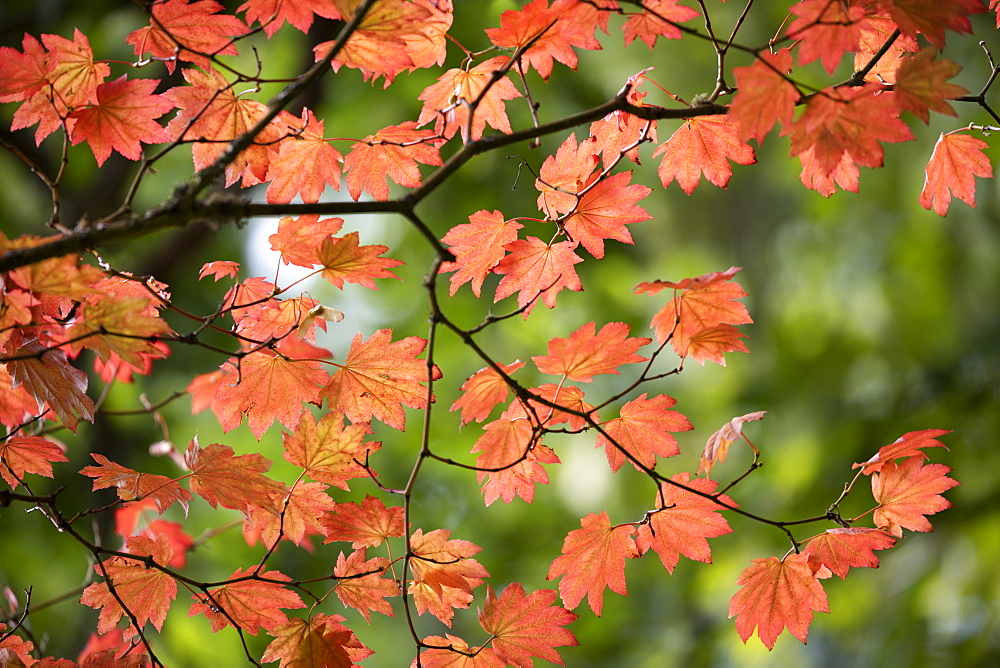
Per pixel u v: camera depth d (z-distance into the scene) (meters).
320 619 2.94
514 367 2.91
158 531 3.29
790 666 5.55
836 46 2.76
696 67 6.07
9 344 2.82
